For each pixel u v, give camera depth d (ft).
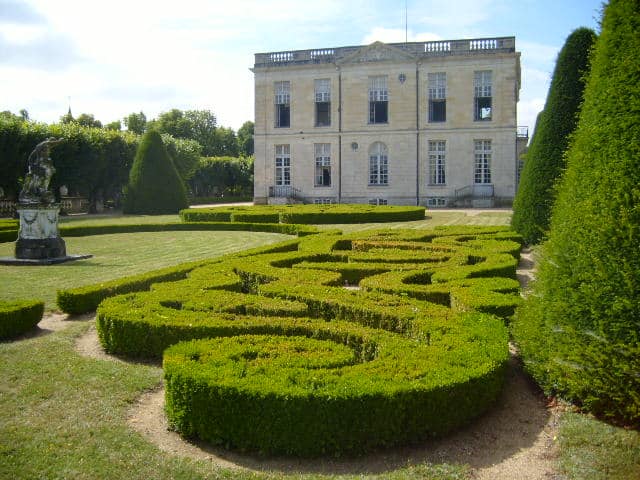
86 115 253.24
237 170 253.65
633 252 17.78
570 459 16.69
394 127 160.45
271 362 19.89
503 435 18.43
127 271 48.91
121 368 24.25
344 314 27.27
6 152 129.70
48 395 21.34
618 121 19.01
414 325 24.20
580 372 18.62
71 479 15.72
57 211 56.39
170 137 199.11
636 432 17.69
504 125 153.38
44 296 38.70
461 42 155.02
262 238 75.31
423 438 17.88
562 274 19.84
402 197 160.86
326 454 17.21
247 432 17.42
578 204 19.85
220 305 28.25
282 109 170.71
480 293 29.12
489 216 109.91
